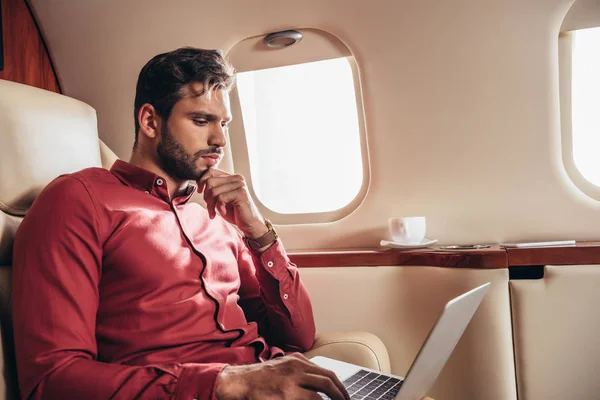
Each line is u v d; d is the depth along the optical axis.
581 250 1.27
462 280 1.33
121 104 1.84
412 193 1.66
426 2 1.54
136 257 1.00
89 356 0.87
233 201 1.18
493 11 1.50
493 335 1.30
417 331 1.41
